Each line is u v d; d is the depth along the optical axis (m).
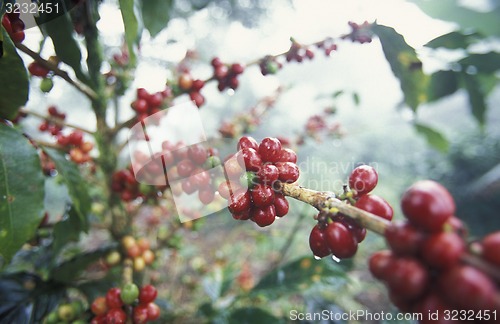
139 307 0.25
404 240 0.10
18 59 0.20
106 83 0.33
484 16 0.37
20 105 0.22
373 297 0.74
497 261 0.09
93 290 0.32
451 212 0.10
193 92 0.28
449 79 0.39
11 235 0.20
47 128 0.35
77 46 0.25
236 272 0.47
